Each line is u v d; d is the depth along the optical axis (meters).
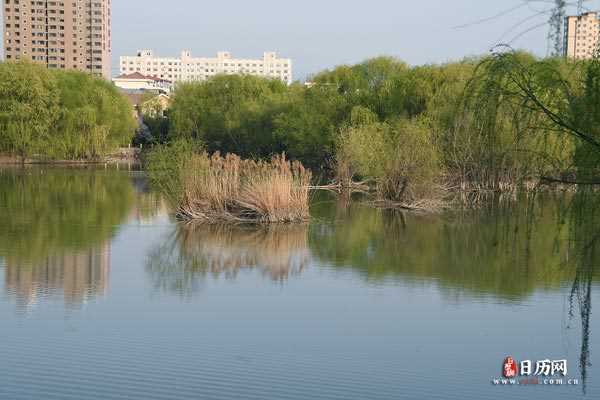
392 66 65.50
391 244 24.88
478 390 11.07
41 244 24.02
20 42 158.50
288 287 18.17
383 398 10.70
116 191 44.25
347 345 13.37
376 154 40.84
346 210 35.53
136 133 101.88
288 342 13.52
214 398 10.63
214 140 75.19
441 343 13.51
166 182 35.25
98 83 76.25
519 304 16.44
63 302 16.38
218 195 31.45
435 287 18.16
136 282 18.55
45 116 65.06
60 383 11.18
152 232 27.38
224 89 75.25
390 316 15.42
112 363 12.22
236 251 23.38
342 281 18.89
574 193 6.39
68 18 160.25
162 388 10.92
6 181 49.09
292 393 10.79
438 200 35.97
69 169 64.25
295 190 31.22
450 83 47.22
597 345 13.30
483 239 25.83
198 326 14.55
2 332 13.98
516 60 6.06
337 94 58.91
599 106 5.77
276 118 62.69
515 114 6.17
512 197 6.86
